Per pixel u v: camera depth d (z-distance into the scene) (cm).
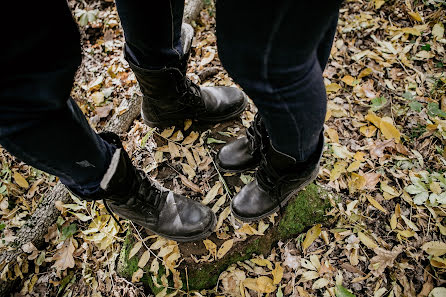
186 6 212
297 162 99
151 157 155
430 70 179
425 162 149
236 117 163
